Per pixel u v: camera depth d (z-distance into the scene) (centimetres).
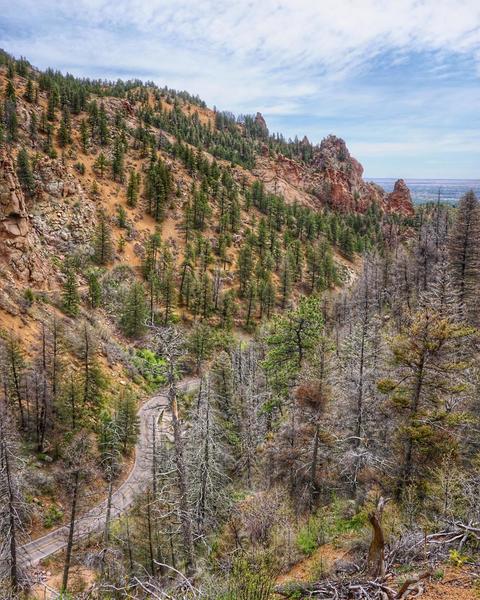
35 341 4747
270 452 2464
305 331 2930
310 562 1280
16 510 2191
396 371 1858
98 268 7938
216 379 3800
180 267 8906
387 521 1252
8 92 11981
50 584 2508
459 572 797
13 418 3538
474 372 2012
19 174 8225
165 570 2230
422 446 1625
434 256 5384
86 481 2744
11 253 5900
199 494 1912
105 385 4566
